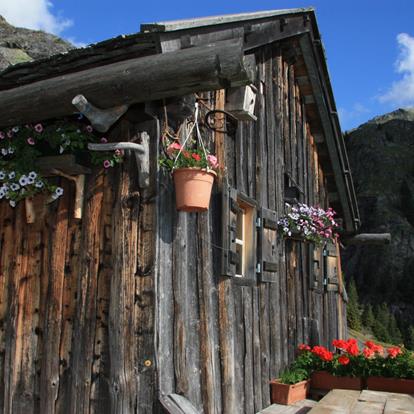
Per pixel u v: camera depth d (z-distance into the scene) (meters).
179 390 3.83
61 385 3.83
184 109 4.00
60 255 4.00
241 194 5.23
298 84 7.78
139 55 3.59
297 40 6.96
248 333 5.29
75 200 3.98
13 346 4.05
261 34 5.23
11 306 4.11
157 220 3.80
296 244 7.20
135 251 3.77
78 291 3.87
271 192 6.30
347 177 9.05
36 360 3.99
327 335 8.33
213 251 4.66
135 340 3.67
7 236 4.30
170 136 4.04
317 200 8.54
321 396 6.34
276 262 6.03
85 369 3.72
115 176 3.94
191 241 4.32
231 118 5.07
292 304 6.80
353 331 24.52
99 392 3.69
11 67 3.88
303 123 7.97
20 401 3.96
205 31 3.81
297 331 6.89
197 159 3.86
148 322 3.67
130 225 3.79
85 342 3.76
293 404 5.77
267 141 6.34
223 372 4.59
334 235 8.88
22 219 4.24
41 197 4.17
